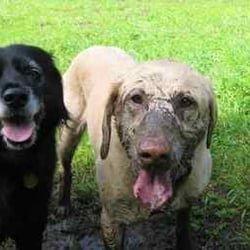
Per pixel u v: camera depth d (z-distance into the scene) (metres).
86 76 1.32
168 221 1.33
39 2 3.44
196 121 0.96
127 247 1.27
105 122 1.03
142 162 0.93
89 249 1.29
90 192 1.43
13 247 1.28
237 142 1.61
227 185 1.42
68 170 1.39
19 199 1.08
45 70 1.09
